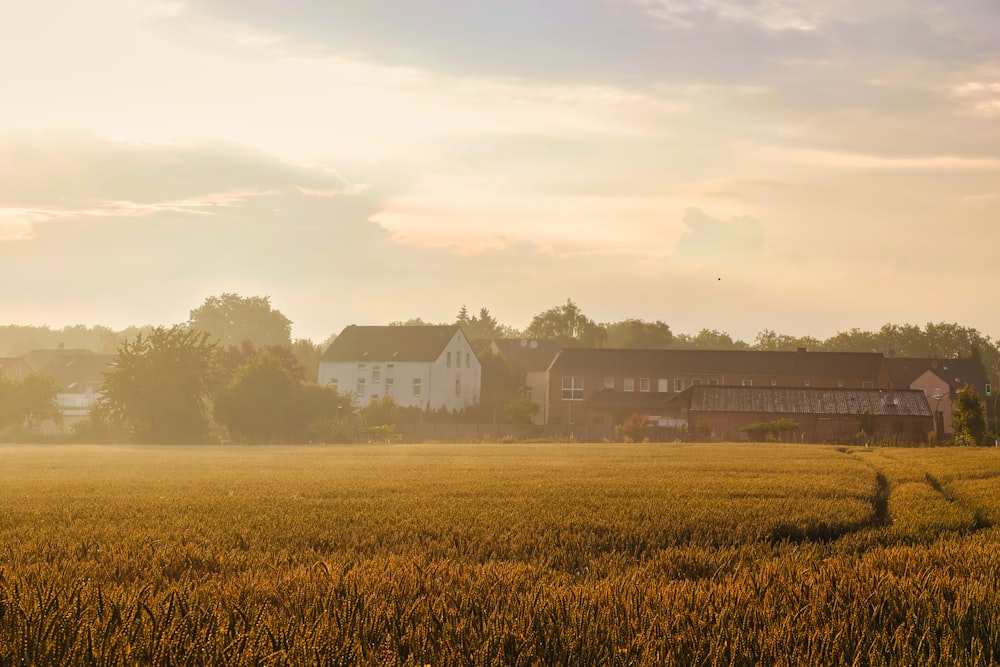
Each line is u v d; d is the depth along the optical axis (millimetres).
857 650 7043
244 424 74938
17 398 92250
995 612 8562
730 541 15305
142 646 6660
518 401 95250
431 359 105750
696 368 104750
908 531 16344
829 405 78688
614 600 8914
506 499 22000
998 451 51562
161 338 75188
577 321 172875
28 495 23953
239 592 8984
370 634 7270
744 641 7359
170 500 22172
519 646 7043
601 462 40281
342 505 20656
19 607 7250
